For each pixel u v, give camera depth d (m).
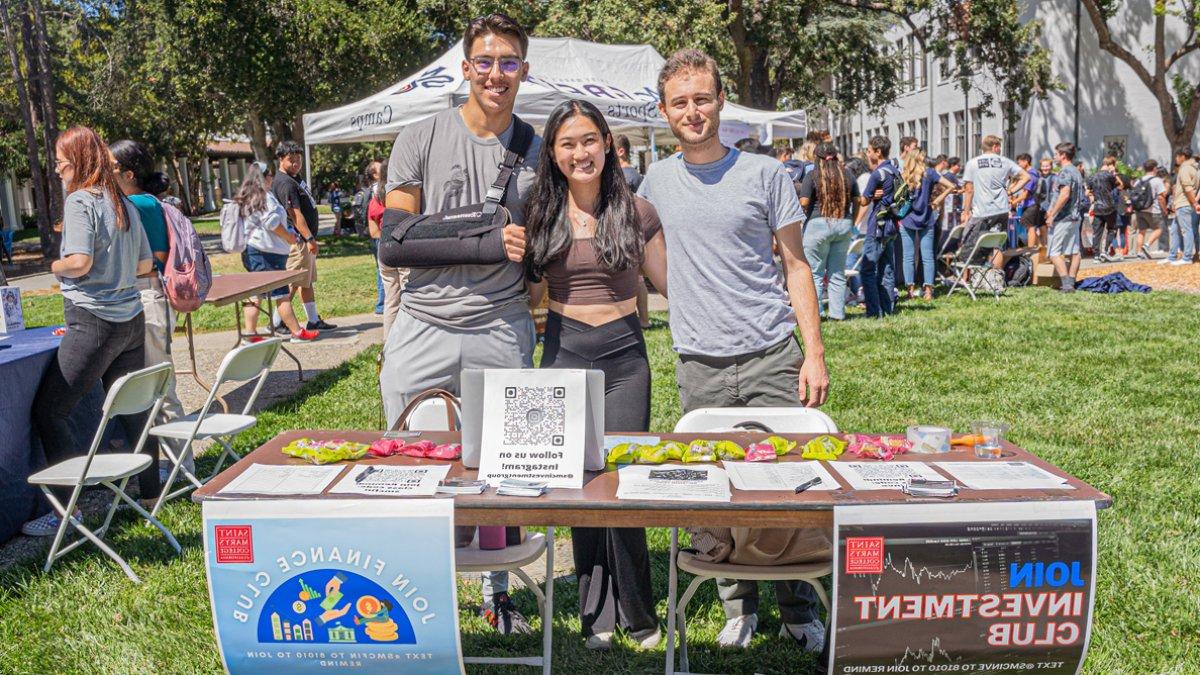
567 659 3.49
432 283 3.54
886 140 10.52
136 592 4.13
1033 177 14.91
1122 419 6.45
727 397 3.55
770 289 3.51
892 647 2.52
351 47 24.55
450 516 2.52
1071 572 2.50
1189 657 3.42
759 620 3.80
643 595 3.50
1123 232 18.38
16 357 4.76
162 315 5.45
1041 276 13.84
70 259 4.62
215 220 48.59
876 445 2.97
